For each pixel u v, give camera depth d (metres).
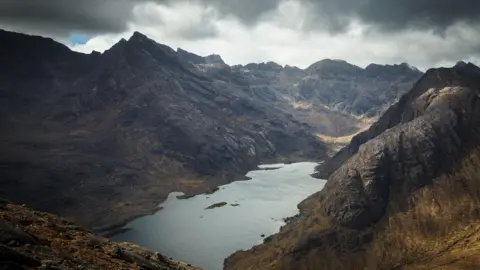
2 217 31.16
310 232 154.38
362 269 134.38
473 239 128.38
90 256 28.02
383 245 142.12
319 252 144.12
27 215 34.06
